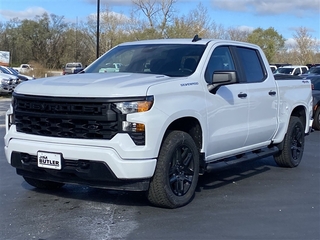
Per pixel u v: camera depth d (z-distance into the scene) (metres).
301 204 6.32
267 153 7.73
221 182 7.44
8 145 5.87
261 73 7.65
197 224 5.39
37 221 5.36
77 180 5.54
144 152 5.29
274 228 5.34
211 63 6.56
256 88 7.25
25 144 5.65
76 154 5.33
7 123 6.09
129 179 5.32
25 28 65.94
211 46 6.68
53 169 5.50
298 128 8.59
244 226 5.38
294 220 5.64
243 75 7.14
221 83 6.12
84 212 5.70
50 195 6.41
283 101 8.04
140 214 5.66
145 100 5.31
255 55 7.68
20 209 5.79
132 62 6.75
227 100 6.56
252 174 8.08
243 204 6.24
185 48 6.71
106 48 46.72
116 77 5.87
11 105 6.02
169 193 5.67
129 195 6.45
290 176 7.98
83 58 61.41
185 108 5.77
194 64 6.36
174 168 5.76
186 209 5.92
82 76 6.10
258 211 5.96
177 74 6.27
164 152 5.56
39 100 5.58
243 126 6.96
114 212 5.72
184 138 5.80
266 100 7.48
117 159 5.23
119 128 5.26
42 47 65.56
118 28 46.97
